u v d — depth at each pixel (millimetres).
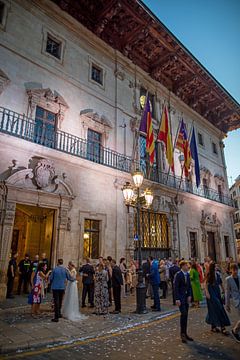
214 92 24344
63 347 5055
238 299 5488
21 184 10523
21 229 15648
